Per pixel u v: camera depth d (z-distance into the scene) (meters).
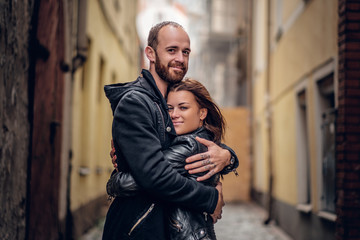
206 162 2.30
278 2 10.18
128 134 2.18
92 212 8.84
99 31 9.03
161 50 2.38
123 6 12.97
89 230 8.05
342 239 4.74
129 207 2.27
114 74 11.96
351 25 4.85
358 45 4.85
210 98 2.48
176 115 2.40
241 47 18.64
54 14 4.71
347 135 4.80
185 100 2.40
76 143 7.16
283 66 9.42
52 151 5.22
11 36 3.27
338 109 5.07
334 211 5.76
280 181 9.70
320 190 6.41
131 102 2.21
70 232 6.21
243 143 15.79
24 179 3.67
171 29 2.38
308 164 7.89
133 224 2.24
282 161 9.50
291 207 8.32
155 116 2.28
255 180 14.77
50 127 5.05
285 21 9.19
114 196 2.33
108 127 10.78
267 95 10.91
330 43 5.79
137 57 17.73
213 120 2.54
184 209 2.26
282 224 9.20
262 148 13.20
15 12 3.35
